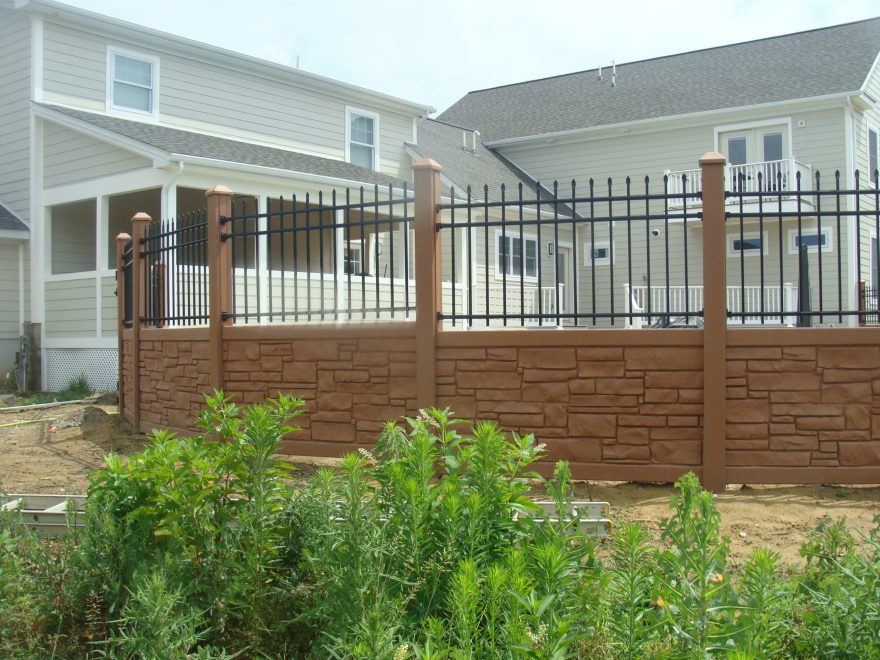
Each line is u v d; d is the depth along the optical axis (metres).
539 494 5.50
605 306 22.25
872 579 2.82
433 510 2.93
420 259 6.05
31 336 14.77
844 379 5.56
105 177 13.66
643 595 2.68
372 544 2.64
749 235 20.00
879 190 5.50
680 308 20.75
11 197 15.45
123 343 9.30
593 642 2.40
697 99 21.94
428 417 3.42
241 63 16.72
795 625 2.79
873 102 20.25
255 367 6.87
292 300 14.39
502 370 5.91
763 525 4.80
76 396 12.91
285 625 2.97
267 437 3.14
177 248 7.88
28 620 3.15
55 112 13.91
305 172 14.27
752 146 20.78
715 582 2.56
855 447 5.55
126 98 15.27
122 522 3.34
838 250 5.57
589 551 2.80
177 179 12.57
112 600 3.17
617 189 22.53
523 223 5.82
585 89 25.61
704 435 5.57
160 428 8.02
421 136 22.16
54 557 3.56
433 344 6.03
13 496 5.08
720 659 2.36
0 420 9.81
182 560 3.06
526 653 2.17
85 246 15.88
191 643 2.67
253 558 2.99
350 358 6.41
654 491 5.60
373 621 2.35
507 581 2.56
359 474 2.80
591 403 5.75
